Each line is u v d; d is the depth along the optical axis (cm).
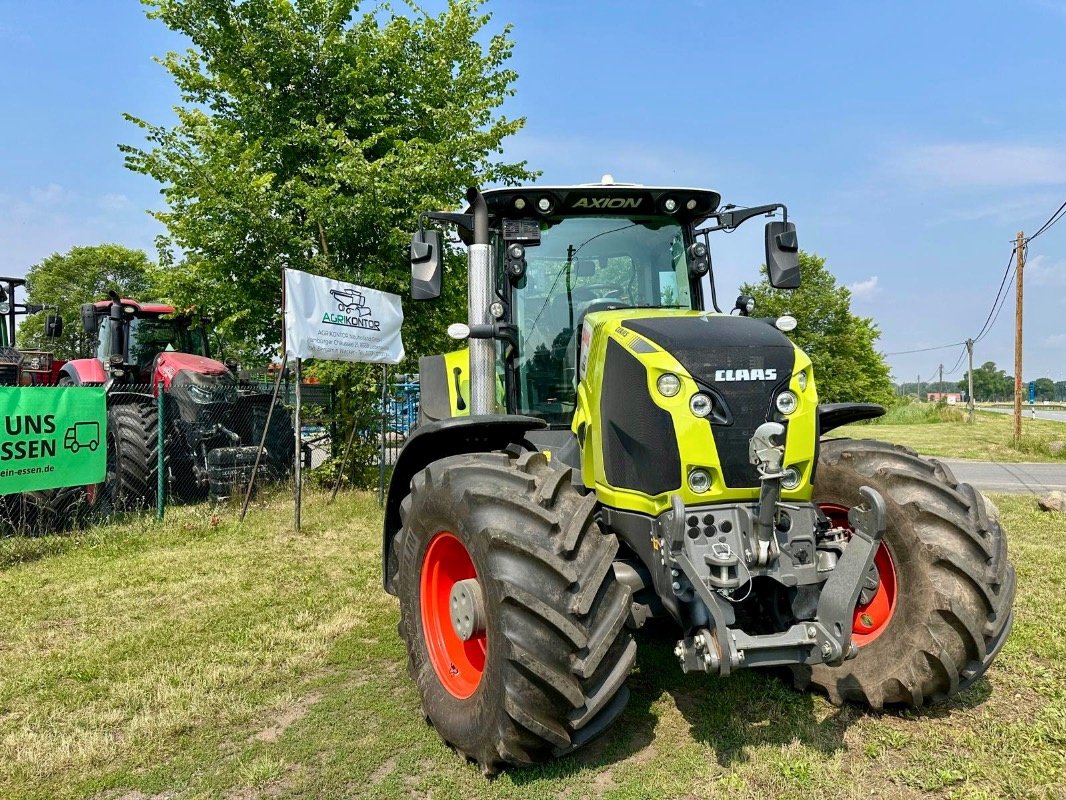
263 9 1021
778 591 299
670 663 396
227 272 1012
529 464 309
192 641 447
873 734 317
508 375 412
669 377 292
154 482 823
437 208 991
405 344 1059
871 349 4012
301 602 522
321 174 1004
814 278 3338
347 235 1013
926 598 316
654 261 421
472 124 1111
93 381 969
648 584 312
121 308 1025
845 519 371
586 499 295
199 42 1041
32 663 416
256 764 306
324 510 859
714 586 276
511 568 274
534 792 282
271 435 1007
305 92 1056
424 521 335
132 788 296
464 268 1095
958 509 329
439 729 316
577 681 270
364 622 479
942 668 311
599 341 332
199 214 964
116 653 428
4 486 636
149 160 943
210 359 1029
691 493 288
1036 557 597
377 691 377
